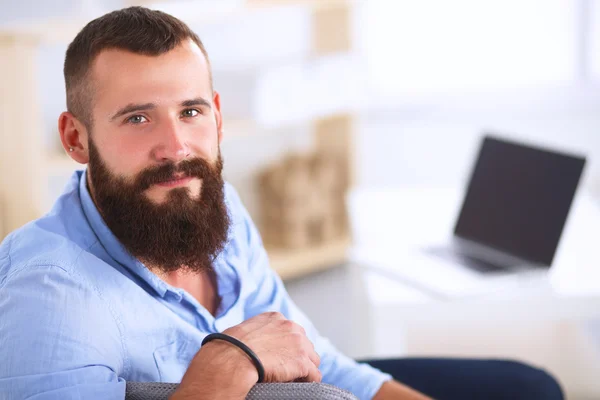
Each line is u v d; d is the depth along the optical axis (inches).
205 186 43.3
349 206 100.2
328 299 119.6
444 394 63.7
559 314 75.4
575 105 129.6
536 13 129.8
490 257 83.5
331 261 122.2
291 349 40.2
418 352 96.4
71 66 42.8
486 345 96.4
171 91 41.5
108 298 41.1
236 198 54.7
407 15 130.7
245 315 53.7
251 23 122.4
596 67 130.3
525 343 95.7
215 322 47.3
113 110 41.4
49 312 37.9
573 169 79.7
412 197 103.6
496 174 87.5
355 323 112.3
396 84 132.3
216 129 44.2
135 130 41.6
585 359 94.0
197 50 43.1
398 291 76.7
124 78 41.2
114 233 43.5
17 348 36.6
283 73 109.1
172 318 43.8
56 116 101.3
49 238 42.1
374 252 85.7
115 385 37.2
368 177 132.7
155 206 42.1
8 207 84.0
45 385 36.0
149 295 43.4
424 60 132.0
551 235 79.9
